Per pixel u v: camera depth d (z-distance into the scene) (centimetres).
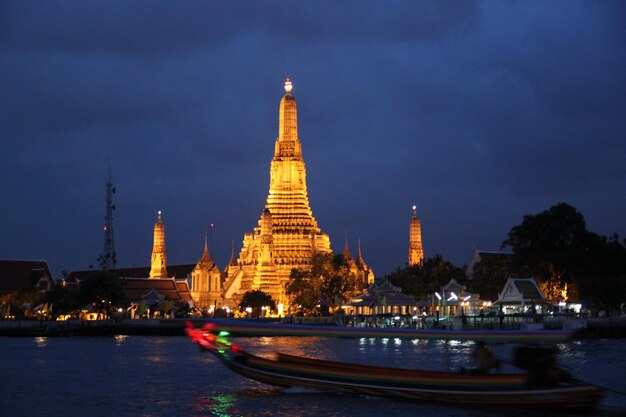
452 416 6406
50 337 19038
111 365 10806
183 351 13338
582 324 14925
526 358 6450
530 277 19200
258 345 14788
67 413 6950
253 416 6575
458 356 11294
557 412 6369
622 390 7625
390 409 6662
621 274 17850
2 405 7362
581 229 18950
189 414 6788
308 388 7100
